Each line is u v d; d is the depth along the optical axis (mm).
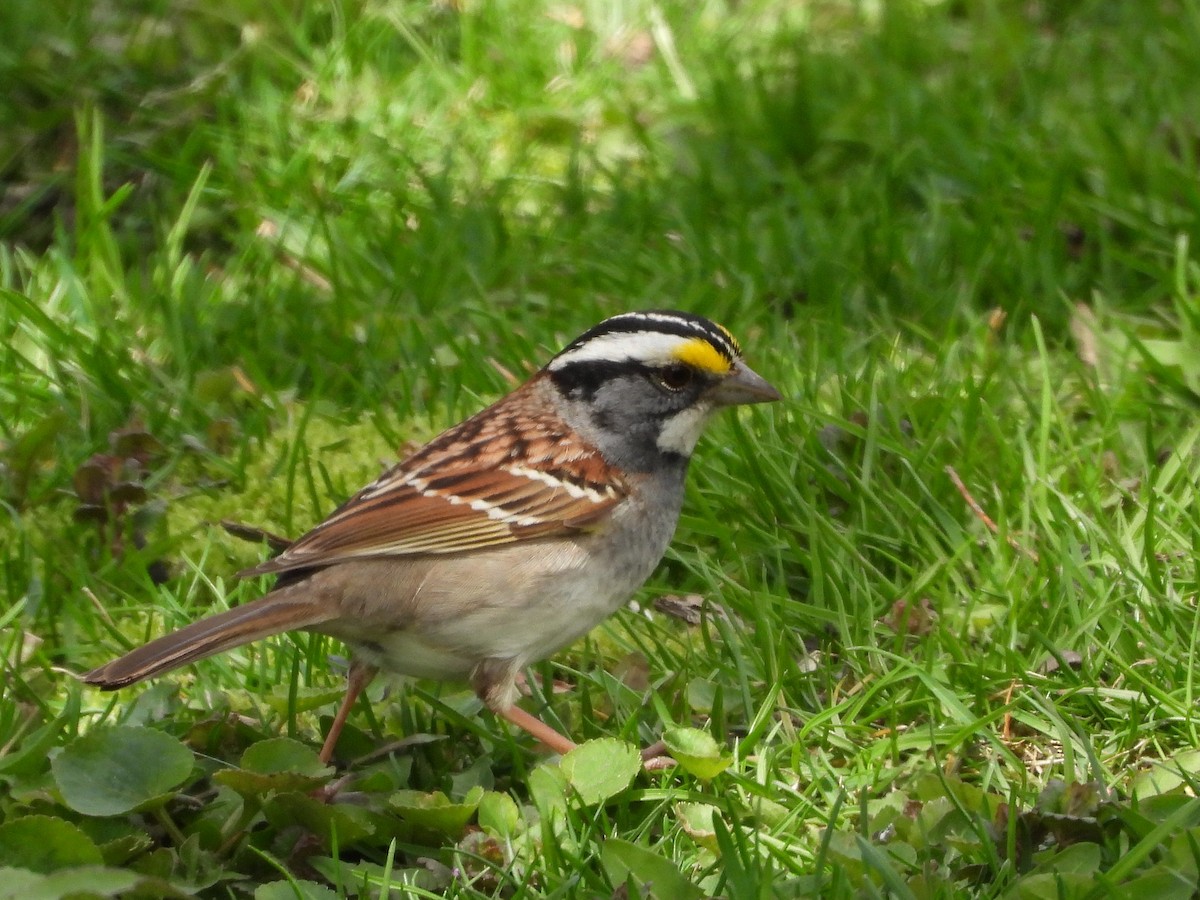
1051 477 10086
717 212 13625
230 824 7379
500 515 8062
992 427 10172
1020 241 12484
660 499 8516
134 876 6418
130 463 10258
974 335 11578
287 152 13930
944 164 13477
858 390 11055
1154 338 11781
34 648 9109
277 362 11672
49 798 7363
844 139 14180
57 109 14047
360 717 8641
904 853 7125
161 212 13477
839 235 12922
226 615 7625
